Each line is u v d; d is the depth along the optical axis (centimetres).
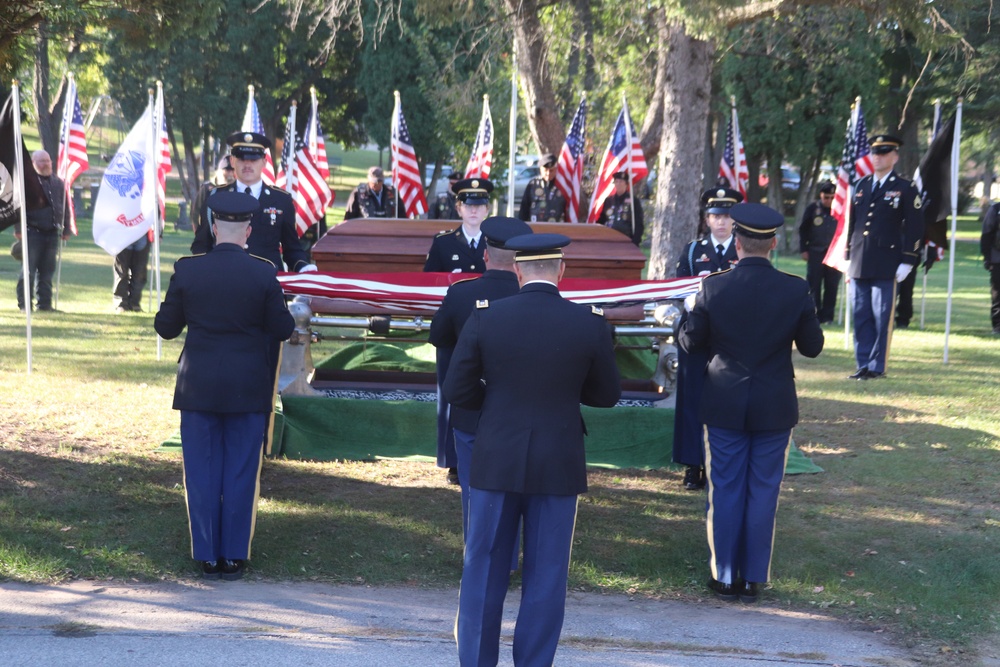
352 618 481
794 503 668
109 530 577
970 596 522
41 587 501
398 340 791
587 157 1906
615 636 470
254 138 730
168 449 738
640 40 1725
